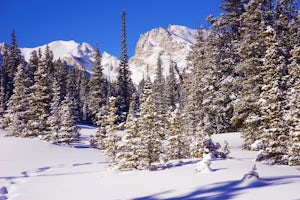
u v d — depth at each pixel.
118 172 16.33
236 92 38.81
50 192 12.41
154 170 15.96
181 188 11.10
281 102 22.53
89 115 82.00
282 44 32.94
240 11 38.06
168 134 20.58
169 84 76.62
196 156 19.56
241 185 10.84
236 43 37.88
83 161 23.09
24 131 36.19
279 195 9.34
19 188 13.57
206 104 40.56
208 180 12.09
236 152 27.61
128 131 16.95
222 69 40.22
